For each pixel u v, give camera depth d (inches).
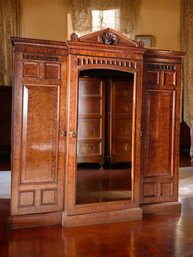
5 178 205.3
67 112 124.7
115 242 110.7
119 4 305.9
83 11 299.6
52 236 114.9
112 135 191.3
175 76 142.6
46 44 120.9
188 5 315.0
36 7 292.0
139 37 310.3
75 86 123.4
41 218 123.6
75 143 124.6
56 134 125.2
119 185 153.9
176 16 317.7
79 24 299.4
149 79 138.2
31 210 123.1
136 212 133.1
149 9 312.7
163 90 140.9
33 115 122.0
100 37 124.2
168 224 129.0
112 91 187.6
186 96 320.5
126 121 193.8
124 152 194.1
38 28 293.4
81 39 121.9
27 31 291.4
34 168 123.0
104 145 190.5
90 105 185.2
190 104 319.9
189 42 316.8
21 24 289.9
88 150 187.6
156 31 314.7
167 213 142.9
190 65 317.4
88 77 181.0
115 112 190.2
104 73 165.0
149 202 141.3
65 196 125.5
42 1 293.1
